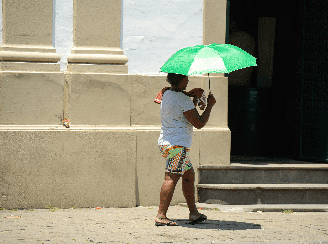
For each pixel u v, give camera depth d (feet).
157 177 36.73
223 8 38.52
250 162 41.52
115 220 30.30
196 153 37.68
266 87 51.78
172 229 27.86
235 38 51.19
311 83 44.34
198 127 28.48
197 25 38.22
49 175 34.37
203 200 37.24
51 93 34.81
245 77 51.72
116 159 35.47
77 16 35.65
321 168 38.99
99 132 35.14
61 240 24.59
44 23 35.22
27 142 33.96
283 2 49.37
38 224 28.63
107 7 36.24
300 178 38.91
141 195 36.45
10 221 29.40
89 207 35.09
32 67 34.73
